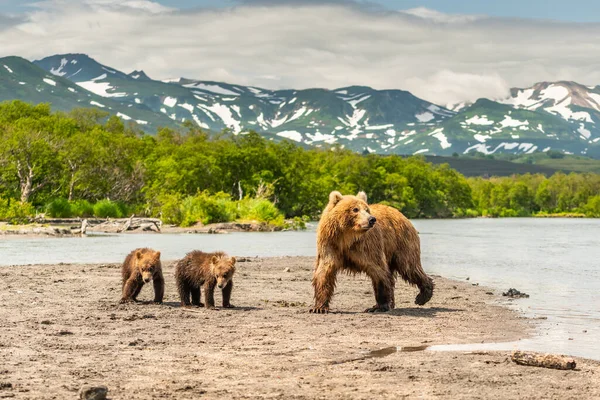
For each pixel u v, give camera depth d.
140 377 9.65
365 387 9.23
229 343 12.20
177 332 13.17
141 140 126.19
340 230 15.40
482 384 9.48
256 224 73.62
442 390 9.13
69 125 121.88
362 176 156.50
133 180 102.62
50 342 12.02
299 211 124.19
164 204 78.31
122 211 89.88
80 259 32.47
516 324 14.76
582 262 33.81
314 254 37.56
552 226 105.44
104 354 11.14
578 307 17.58
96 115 149.75
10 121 121.69
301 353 11.41
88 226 67.38
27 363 10.38
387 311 16.28
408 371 10.19
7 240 47.88
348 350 11.72
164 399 8.56
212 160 111.81
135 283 16.81
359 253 15.66
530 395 8.95
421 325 14.42
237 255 36.44
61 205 82.94
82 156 97.62
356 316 15.45
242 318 14.95
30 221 67.75
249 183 115.12
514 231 81.56
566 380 9.73
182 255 36.06
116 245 43.25
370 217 14.80
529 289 21.88
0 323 13.80
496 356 11.30
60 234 54.50
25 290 19.25
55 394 8.64
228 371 10.09
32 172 88.69
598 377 9.92
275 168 118.19
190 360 10.79
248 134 125.94
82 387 8.35
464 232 77.31
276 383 9.41
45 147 90.38
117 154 102.31
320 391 9.02
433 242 54.06
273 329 13.64
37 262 30.80
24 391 8.77
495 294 20.31
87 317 14.66
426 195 164.12
